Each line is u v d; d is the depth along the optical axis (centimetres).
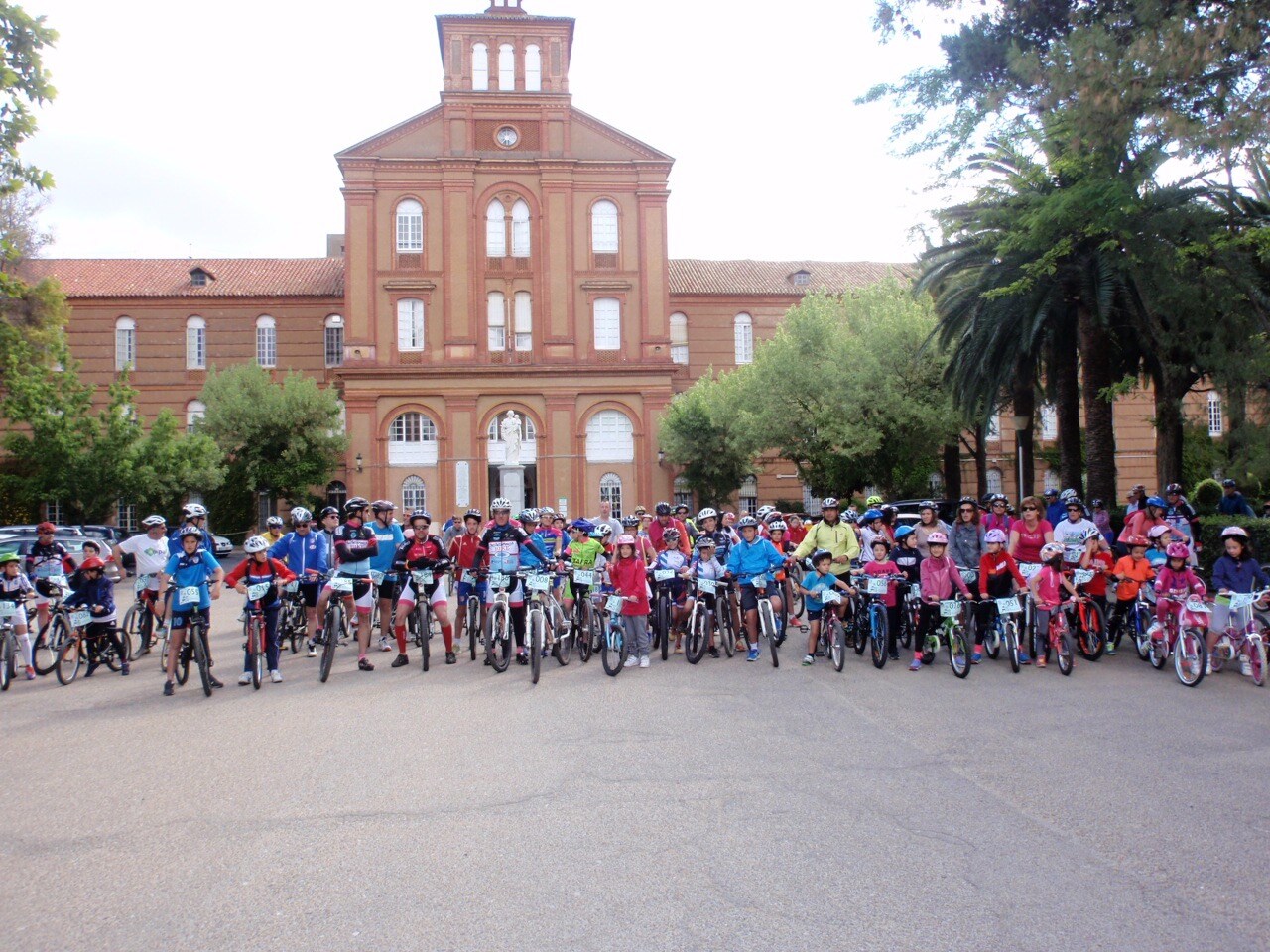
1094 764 766
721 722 948
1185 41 1180
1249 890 514
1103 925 473
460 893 521
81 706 1090
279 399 4584
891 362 3472
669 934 468
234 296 5366
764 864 557
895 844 588
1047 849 577
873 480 3662
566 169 4947
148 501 4172
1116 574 1327
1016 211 2000
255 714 1023
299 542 1476
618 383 4906
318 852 590
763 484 5375
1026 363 2412
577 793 704
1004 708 991
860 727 918
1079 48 1247
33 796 723
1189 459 4631
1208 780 714
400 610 1333
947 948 450
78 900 523
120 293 5328
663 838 604
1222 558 1184
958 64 1500
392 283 4834
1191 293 1786
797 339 3806
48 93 1734
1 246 2377
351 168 4853
